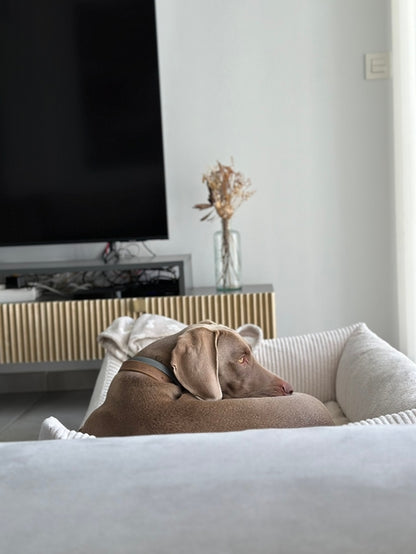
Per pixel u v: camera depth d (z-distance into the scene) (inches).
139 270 180.9
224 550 30.4
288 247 182.1
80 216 176.9
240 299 163.8
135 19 171.2
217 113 179.3
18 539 31.3
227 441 38.4
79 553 30.5
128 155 174.2
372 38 177.2
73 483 34.9
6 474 36.1
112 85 173.0
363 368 99.3
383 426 40.2
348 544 30.5
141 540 31.0
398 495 32.9
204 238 182.1
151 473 35.4
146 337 115.3
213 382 70.1
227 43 177.9
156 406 68.6
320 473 34.6
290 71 178.4
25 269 165.5
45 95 174.4
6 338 167.3
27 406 171.3
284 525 31.4
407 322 165.6
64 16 172.4
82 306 165.8
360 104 178.5
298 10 177.2
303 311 183.0
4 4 173.0
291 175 180.5
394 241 180.5
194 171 180.5
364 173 180.1
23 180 176.7
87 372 184.5
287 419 69.8
